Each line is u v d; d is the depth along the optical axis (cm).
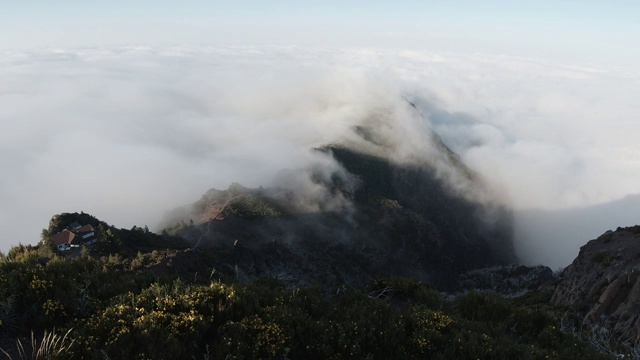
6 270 958
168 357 700
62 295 859
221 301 877
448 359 825
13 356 702
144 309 809
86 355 696
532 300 2920
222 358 719
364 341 833
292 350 791
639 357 1165
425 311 1045
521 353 882
